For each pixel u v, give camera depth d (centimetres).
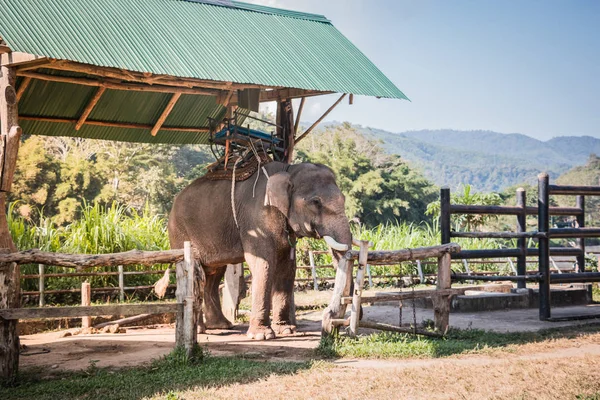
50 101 1182
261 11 1250
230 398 598
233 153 1085
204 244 1059
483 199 2000
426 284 1742
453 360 773
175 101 1223
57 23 897
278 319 1034
